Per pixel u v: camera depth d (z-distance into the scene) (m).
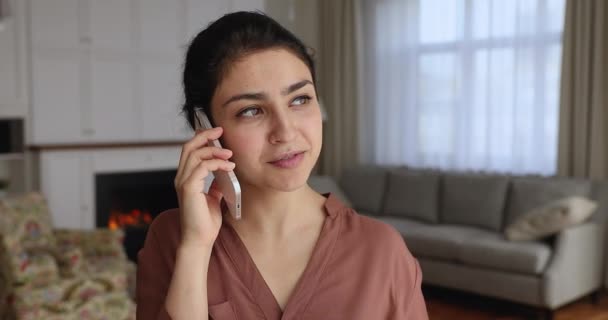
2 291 3.14
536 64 5.33
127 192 5.78
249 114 0.81
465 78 5.82
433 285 4.94
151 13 5.60
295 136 0.80
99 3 5.31
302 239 0.85
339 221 0.86
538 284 4.09
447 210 5.35
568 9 5.03
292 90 0.80
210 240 0.83
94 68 5.31
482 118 5.75
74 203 5.16
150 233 0.94
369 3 6.55
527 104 5.43
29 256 3.33
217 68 0.80
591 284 4.44
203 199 0.82
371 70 6.58
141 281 0.93
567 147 5.12
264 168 0.81
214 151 0.81
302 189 0.87
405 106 6.32
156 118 5.66
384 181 5.93
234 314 0.83
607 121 4.96
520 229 4.39
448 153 6.01
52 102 5.12
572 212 4.15
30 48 4.99
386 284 0.84
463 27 5.82
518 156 5.49
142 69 5.57
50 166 5.04
